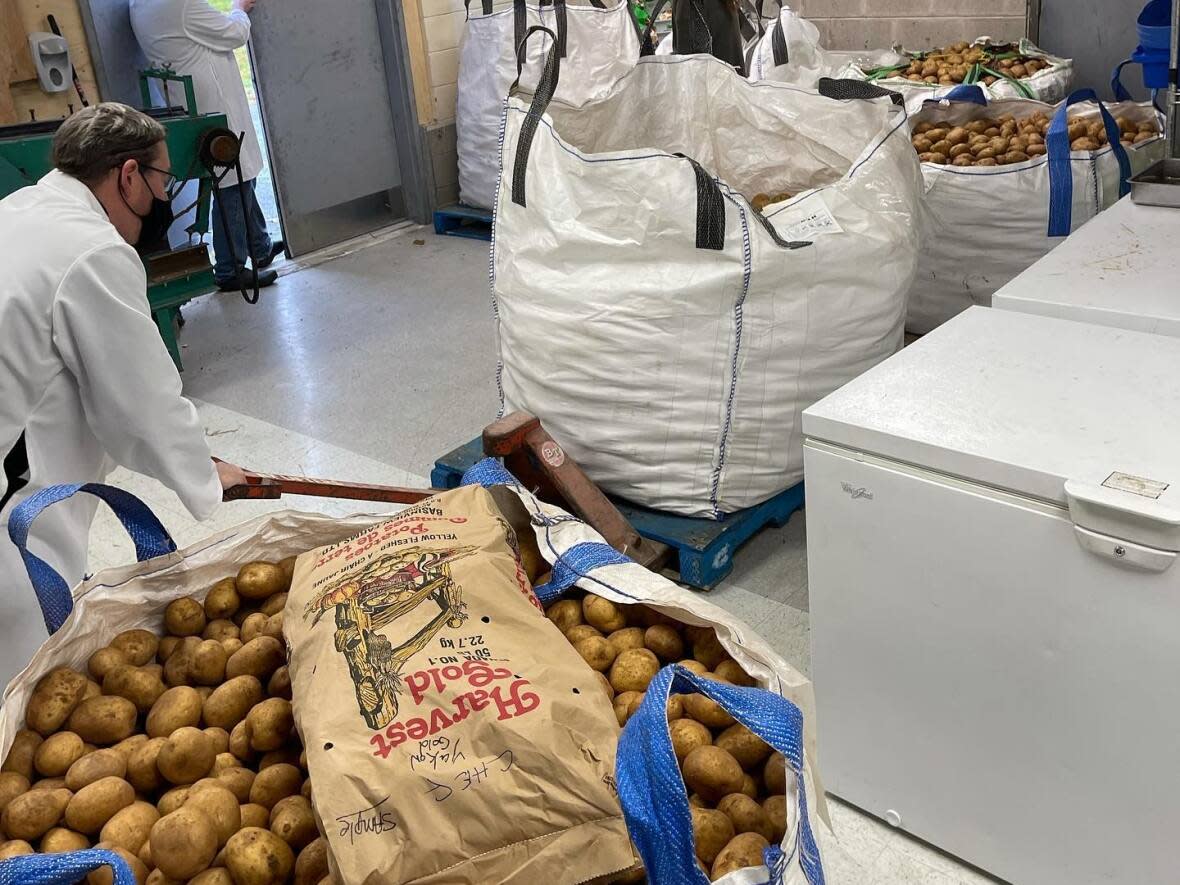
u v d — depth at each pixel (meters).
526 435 2.24
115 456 1.74
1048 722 1.46
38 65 3.86
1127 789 1.42
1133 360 1.61
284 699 1.23
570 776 0.96
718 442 2.31
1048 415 1.48
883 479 1.50
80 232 1.59
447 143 5.69
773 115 2.63
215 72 4.33
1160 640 1.31
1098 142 3.16
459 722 1.01
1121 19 4.16
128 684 1.27
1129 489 1.27
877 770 1.72
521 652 1.09
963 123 3.64
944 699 1.57
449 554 1.22
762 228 2.17
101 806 1.09
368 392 3.64
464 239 5.45
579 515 2.25
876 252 2.30
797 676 1.14
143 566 1.38
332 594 1.19
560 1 2.33
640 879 0.99
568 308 2.29
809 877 0.98
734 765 1.11
